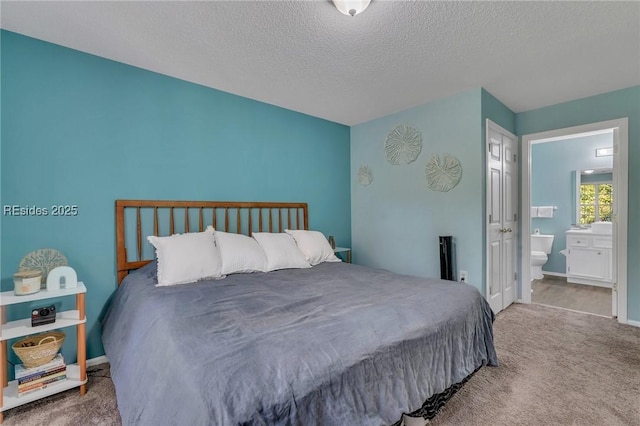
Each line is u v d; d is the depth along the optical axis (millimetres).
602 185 4625
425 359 1375
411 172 3377
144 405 1047
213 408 819
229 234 2533
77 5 1646
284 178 3369
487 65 2385
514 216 3562
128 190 2332
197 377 923
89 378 1974
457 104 2961
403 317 1426
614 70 2494
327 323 1278
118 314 1902
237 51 2139
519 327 2783
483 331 1920
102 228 2219
